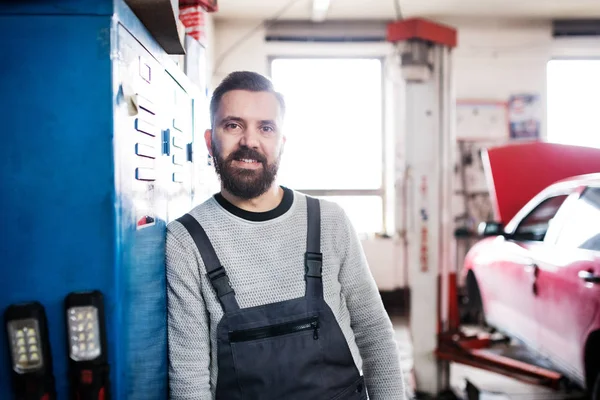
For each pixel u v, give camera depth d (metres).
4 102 0.88
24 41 0.88
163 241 1.19
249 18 6.21
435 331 3.34
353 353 1.25
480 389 3.63
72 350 0.88
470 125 6.32
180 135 1.45
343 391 1.16
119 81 0.91
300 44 6.29
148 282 1.06
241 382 1.10
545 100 6.34
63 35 0.88
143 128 1.05
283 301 1.15
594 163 3.92
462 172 6.32
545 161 3.97
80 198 0.89
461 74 6.33
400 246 6.27
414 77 3.16
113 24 0.89
